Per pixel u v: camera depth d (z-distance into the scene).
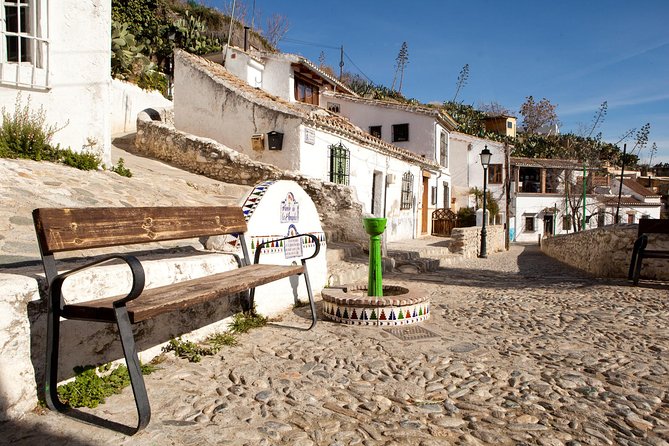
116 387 3.02
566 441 2.55
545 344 4.36
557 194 36.53
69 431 2.46
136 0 21.45
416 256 11.63
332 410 2.88
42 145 7.03
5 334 2.48
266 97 11.71
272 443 2.46
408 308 5.04
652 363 3.84
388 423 2.73
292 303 5.66
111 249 4.95
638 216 40.84
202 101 11.82
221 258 4.39
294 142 10.53
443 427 2.69
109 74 8.12
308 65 18.66
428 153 21.02
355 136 12.56
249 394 3.07
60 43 7.58
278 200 5.39
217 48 22.38
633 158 54.34
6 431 2.41
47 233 2.66
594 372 3.62
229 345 4.08
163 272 3.63
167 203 7.08
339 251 8.49
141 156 11.53
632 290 7.38
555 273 10.66
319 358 3.83
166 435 2.47
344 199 9.70
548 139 48.03
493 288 7.79
